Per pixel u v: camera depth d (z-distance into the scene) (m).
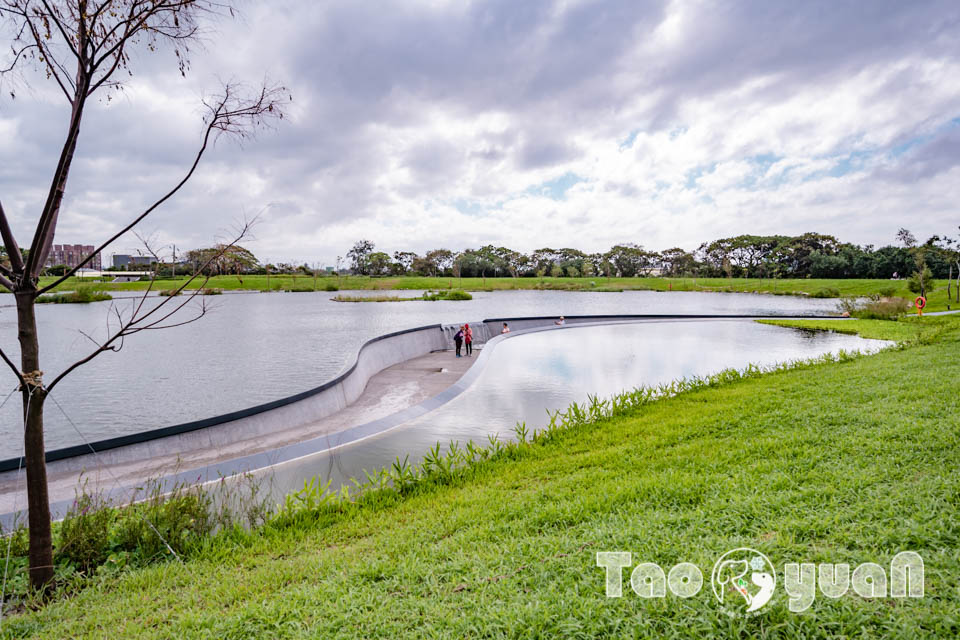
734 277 129.00
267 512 5.80
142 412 12.76
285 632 3.19
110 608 3.84
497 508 5.38
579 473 6.38
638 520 4.40
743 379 13.30
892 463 4.89
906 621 2.59
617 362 17.27
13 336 29.19
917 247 80.62
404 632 3.06
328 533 5.28
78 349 24.45
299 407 11.50
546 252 152.88
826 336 25.11
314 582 4.01
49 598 4.16
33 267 4.05
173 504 5.44
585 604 3.08
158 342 26.67
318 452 8.76
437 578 3.76
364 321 39.41
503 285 112.06
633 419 9.57
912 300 52.44
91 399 14.11
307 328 34.16
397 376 17.66
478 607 3.23
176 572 4.49
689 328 29.19
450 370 18.72
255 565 4.58
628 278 130.38
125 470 8.22
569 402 12.00
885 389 8.69
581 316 32.31
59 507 6.43
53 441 10.57
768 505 4.26
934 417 6.37
